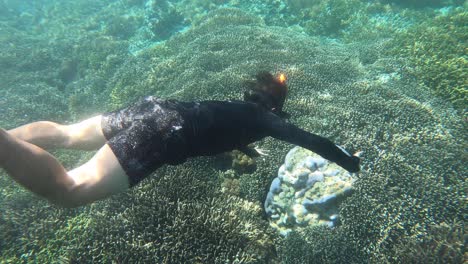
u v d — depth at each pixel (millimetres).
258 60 5820
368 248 2697
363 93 4691
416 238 2666
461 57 5414
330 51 7027
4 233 3002
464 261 2398
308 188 3062
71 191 1253
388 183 3094
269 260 2766
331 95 4625
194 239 2523
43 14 15555
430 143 3709
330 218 2938
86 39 10570
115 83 7219
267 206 3289
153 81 6227
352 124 3805
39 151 1178
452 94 4883
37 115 6055
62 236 2865
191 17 10711
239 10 9250
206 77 5504
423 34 6500
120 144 1386
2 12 15398
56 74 8875
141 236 2523
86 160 4023
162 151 1410
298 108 4145
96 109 6645
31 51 10008
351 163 1353
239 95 4430
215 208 2854
